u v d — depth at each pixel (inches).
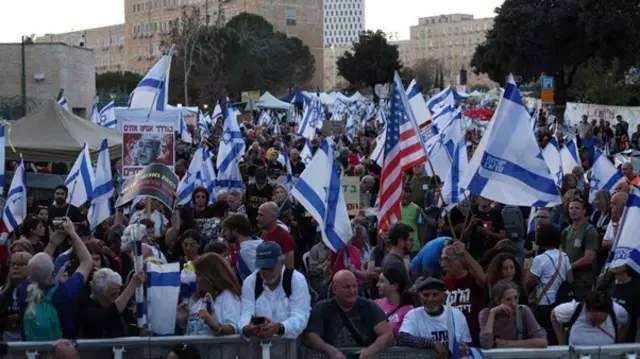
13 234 526.3
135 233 331.3
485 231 505.0
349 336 302.7
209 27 3747.5
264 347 297.1
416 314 305.7
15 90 2078.0
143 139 597.3
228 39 3518.7
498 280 351.6
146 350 299.6
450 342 297.7
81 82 2222.0
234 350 301.7
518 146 385.7
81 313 319.6
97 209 581.3
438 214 564.4
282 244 426.6
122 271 421.1
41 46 2071.9
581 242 438.9
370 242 593.3
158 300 331.0
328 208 427.8
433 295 302.2
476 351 300.7
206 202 556.7
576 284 426.9
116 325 320.5
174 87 3336.6
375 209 607.5
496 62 2719.0
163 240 505.7
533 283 399.5
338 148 1080.8
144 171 406.6
